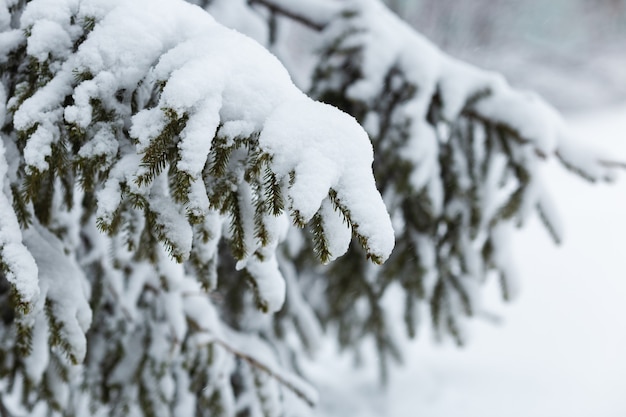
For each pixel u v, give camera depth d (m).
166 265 1.68
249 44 1.14
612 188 11.16
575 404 5.19
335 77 2.54
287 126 1.02
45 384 1.81
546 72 17.45
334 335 3.75
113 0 1.19
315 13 2.64
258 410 2.46
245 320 2.81
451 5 15.90
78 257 1.99
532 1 17.61
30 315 1.35
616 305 7.31
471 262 2.68
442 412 4.86
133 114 1.19
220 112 1.08
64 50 1.19
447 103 2.43
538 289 7.66
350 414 4.63
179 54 1.12
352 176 0.99
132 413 2.18
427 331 6.07
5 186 1.21
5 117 1.24
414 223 2.74
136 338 2.27
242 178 1.13
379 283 2.88
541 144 2.42
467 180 2.53
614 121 14.52
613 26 19.28
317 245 1.02
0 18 1.25
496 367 5.66
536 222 9.78
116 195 1.12
